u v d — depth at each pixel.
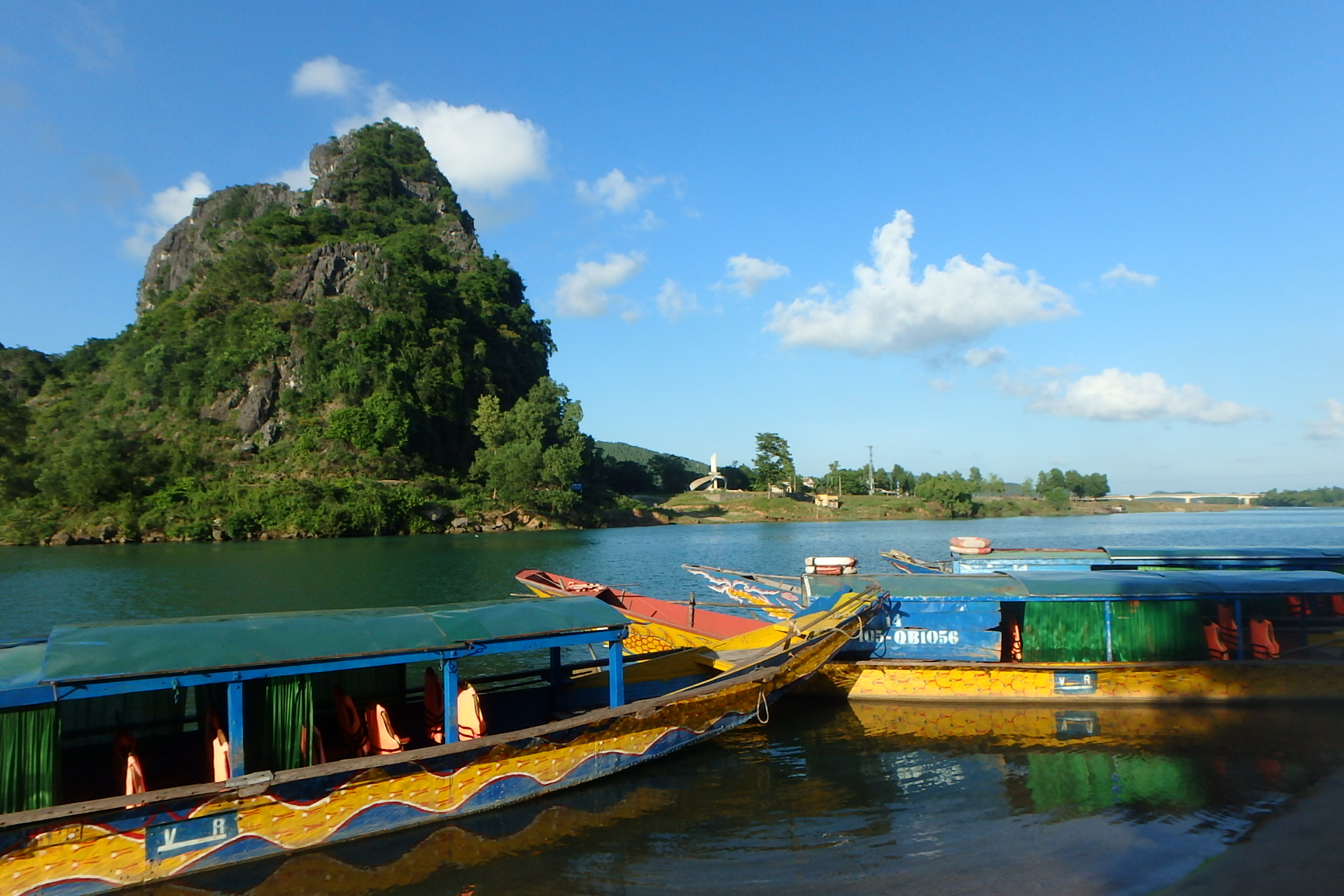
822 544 74.31
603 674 15.15
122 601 35.16
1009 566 20.94
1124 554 20.86
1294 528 97.75
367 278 128.12
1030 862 9.69
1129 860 9.72
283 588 38.81
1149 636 16.28
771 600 21.80
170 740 11.29
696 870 9.53
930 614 16.66
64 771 10.53
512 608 12.17
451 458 123.94
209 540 79.94
